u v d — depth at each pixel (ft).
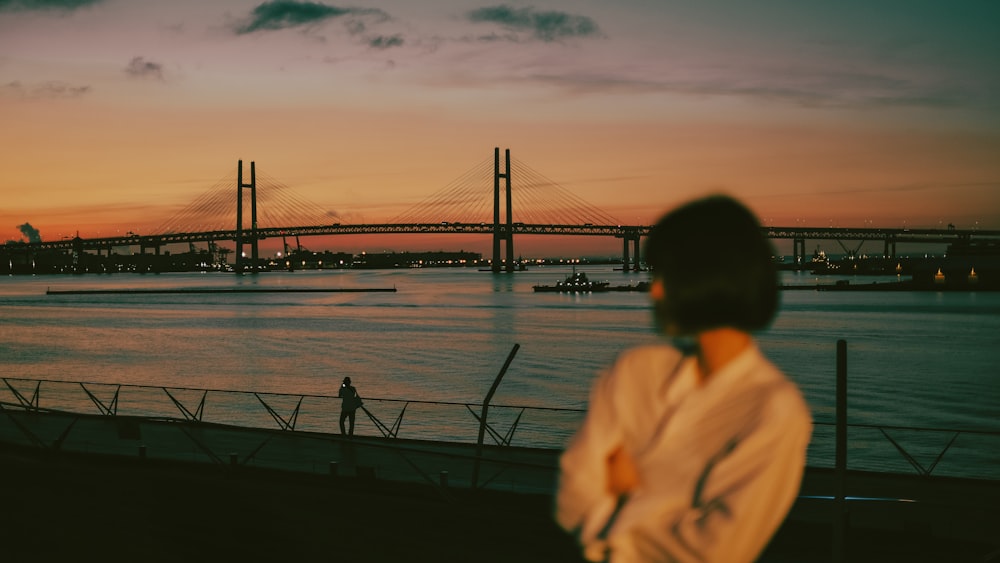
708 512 3.44
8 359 205.87
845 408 18.20
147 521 28.71
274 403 119.55
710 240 3.71
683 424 3.70
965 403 133.69
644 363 4.01
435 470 45.88
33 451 49.16
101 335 278.46
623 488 3.83
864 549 32.14
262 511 31.27
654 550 3.56
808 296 553.23
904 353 216.74
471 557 26.86
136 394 132.98
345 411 59.57
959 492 41.73
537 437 89.61
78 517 28.78
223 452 50.08
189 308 450.71
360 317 366.84
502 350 217.97
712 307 3.69
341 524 30.01
